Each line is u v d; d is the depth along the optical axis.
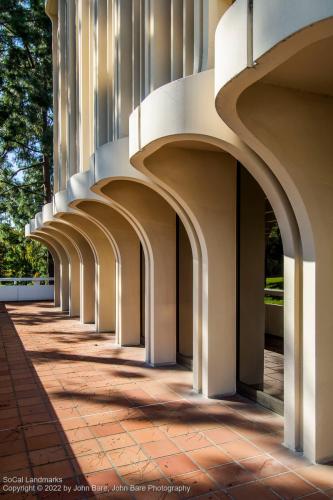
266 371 6.70
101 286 12.29
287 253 4.72
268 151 4.14
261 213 6.76
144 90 6.91
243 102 3.96
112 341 10.98
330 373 4.46
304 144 4.26
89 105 10.77
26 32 22.59
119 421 5.62
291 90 4.19
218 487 4.00
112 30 8.50
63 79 14.49
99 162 7.41
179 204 6.58
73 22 12.41
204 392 6.55
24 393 6.84
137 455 4.66
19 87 23.00
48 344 10.70
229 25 3.40
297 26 2.70
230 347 6.57
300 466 4.37
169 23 6.22
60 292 19.45
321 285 4.40
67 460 4.57
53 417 5.79
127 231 10.20
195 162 6.24
